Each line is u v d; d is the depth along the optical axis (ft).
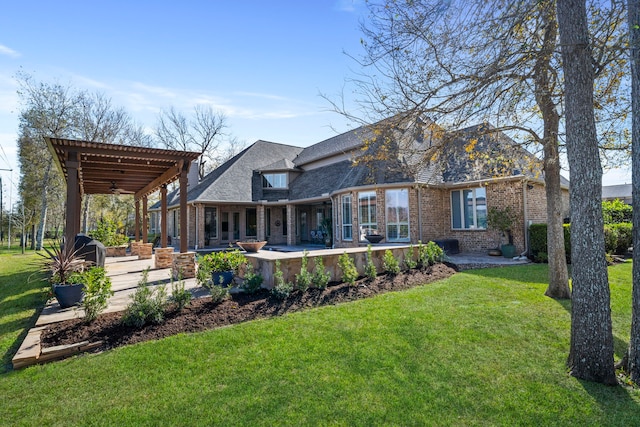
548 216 23.43
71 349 14.29
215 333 16.38
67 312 19.25
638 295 11.65
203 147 122.72
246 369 12.70
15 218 97.19
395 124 18.48
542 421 9.59
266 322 17.98
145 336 15.94
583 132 12.02
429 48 16.21
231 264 25.88
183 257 31.86
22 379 12.25
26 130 79.10
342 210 55.62
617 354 13.87
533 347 14.49
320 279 23.35
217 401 10.69
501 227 42.60
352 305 21.01
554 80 18.89
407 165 20.45
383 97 18.37
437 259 34.65
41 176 84.07
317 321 17.95
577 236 12.17
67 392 11.36
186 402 10.66
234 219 74.79
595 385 11.37
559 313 19.03
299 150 93.35
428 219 48.16
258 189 73.61
